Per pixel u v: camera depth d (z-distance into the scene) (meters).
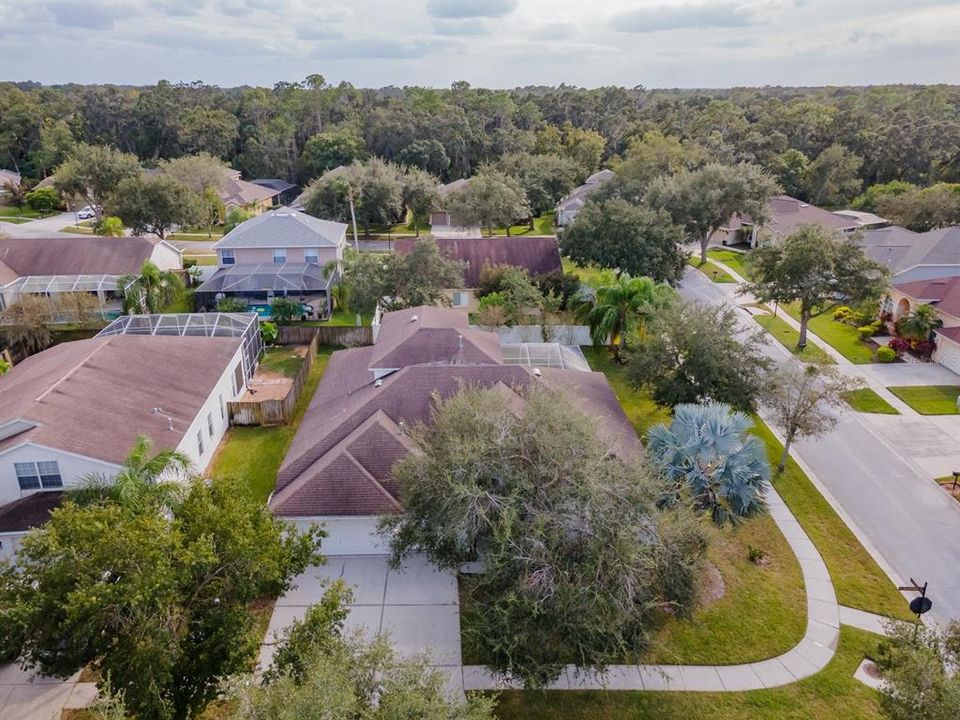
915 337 39.81
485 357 28.81
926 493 26.38
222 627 13.86
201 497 15.44
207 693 13.61
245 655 13.70
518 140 98.81
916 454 29.12
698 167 74.38
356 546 22.00
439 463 17.58
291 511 21.22
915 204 64.12
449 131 95.19
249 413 30.70
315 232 49.09
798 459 28.75
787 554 22.72
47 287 43.91
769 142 90.69
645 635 15.85
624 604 15.22
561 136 107.12
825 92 182.12
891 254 50.84
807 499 25.84
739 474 20.38
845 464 28.39
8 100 113.44
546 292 45.69
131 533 13.16
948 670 14.90
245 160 99.44
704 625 19.50
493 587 16.30
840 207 83.88
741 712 16.81
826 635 19.33
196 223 63.03
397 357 28.84
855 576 21.78
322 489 21.66
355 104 128.88
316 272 47.16
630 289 36.91
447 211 70.56
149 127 108.06
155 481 20.14
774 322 45.62
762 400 28.03
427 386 25.72
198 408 26.62
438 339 29.55
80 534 13.16
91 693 16.88
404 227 75.44
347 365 31.59
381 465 22.61
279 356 38.69
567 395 21.05
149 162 101.81
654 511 16.61
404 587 20.72
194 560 13.05
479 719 11.70
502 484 16.95
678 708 16.88
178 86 152.62
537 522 15.64
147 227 61.41
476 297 48.44
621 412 28.05
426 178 72.75
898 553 22.94
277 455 28.38
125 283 42.62
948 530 24.17
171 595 13.11
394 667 12.41
